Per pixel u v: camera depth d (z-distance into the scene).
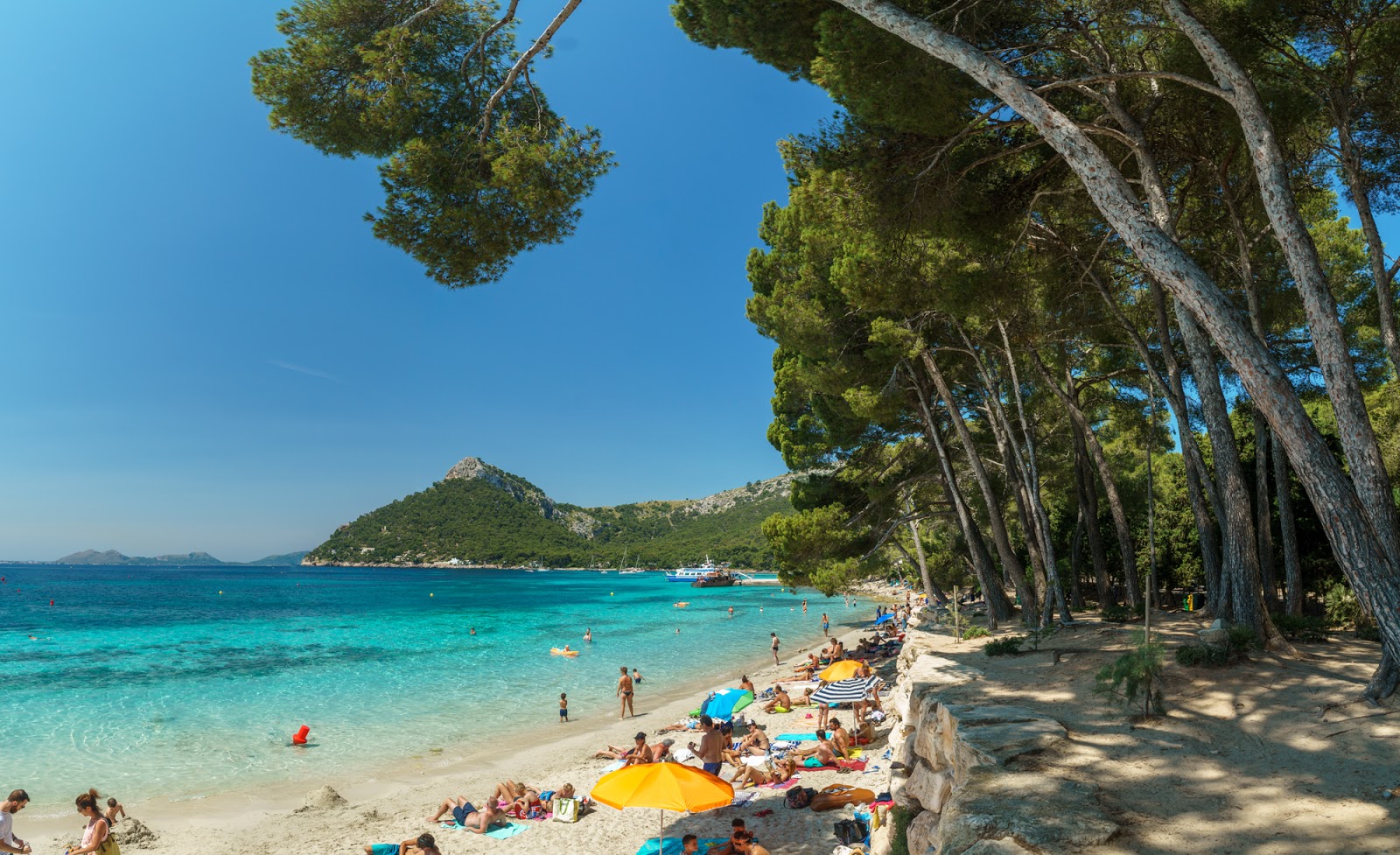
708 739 14.18
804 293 21.53
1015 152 11.09
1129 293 18.56
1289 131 11.52
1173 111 12.26
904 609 50.06
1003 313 15.64
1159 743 7.12
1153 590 17.30
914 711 10.77
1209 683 8.80
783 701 21.69
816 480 28.88
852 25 9.46
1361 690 7.76
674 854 10.84
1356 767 6.07
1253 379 6.75
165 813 14.02
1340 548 6.63
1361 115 12.02
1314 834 5.07
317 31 11.21
